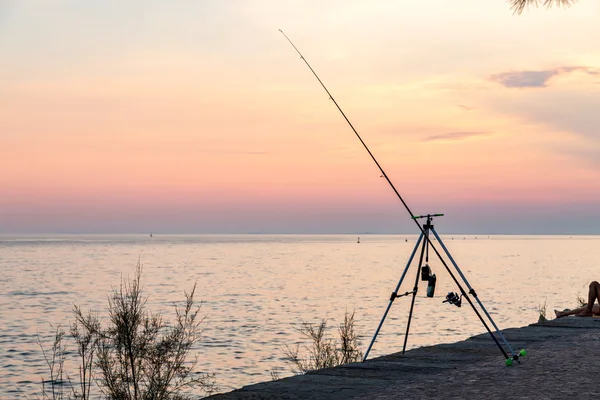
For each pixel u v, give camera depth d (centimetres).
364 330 3064
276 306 4512
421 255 935
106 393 1015
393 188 923
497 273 8381
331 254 16700
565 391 714
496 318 3606
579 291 5541
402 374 839
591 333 1195
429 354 984
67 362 2344
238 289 5984
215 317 3812
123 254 16425
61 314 4050
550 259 13488
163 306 4341
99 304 4641
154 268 9850
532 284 6384
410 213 928
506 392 713
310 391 744
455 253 17275
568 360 905
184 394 1293
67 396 1586
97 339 1002
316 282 6925
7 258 13838
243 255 15875
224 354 2467
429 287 922
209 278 7550
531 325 1327
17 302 4850
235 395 729
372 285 6488
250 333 3108
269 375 2042
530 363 889
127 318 964
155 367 964
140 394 953
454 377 806
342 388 758
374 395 715
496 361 918
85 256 15038
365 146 900
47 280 7244
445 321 3456
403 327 3191
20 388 1909
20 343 2850
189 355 2422
